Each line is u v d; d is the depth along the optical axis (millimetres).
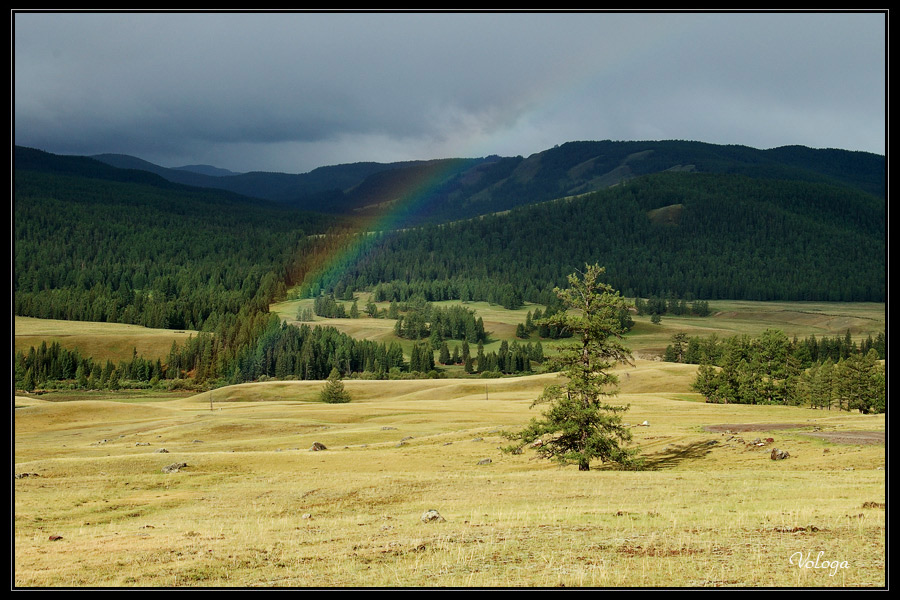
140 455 64312
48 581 24094
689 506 34719
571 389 58938
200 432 106062
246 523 36406
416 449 71625
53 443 103312
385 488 46438
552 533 28500
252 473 57656
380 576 23188
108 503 44656
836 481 41250
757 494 37625
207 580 23688
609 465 61688
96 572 25344
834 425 73062
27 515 40750
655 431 77562
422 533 29953
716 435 69625
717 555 24000
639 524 29828
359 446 79188
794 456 55750
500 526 30656
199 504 44438
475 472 58031
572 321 60156
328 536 30562
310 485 48844
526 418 112875
